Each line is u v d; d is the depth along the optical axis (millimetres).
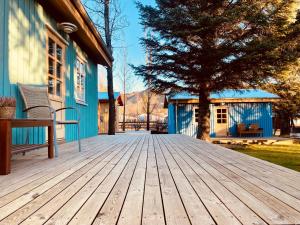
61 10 5086
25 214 1320
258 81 10922
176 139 7250
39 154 3746
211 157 3518
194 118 15820
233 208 1413
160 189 1814
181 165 2834
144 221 1231
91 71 8938
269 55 9625
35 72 4473
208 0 10930
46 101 3986
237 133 15836
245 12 9852
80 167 2686
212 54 10125
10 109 2541
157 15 11555
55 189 1809
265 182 2025
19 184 1947
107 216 1294
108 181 2055
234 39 10734
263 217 1278
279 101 17500
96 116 9820
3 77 3432
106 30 11664
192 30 10219
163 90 12258
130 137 8234
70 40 6461
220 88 11367
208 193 1714
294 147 12305
